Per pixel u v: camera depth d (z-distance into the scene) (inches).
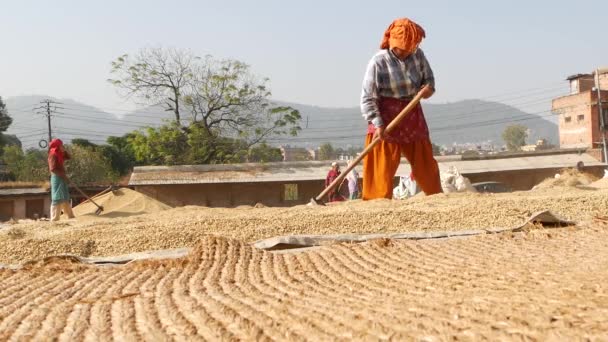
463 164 1434.5
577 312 70.4
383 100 311.0
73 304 116.6
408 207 259.6
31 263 188.5
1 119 2576.3
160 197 1210.0
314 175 1230.3
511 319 70.4
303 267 145.1
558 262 117.8
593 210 245.1
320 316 84.9
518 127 5108.3
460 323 72.0
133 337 86.1
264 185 1238.9
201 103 1428.4
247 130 1432.1
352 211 251.3
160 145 1408.7
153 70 1401.3
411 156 314.7
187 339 83.4
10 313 111.2
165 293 122.8
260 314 91.7
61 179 509.7
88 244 229.9
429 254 150.1
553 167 1434.5
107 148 1854.1
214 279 137.2
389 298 96.0
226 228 237.5
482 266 122.1
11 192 1393.9
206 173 1230.9
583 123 1932.8
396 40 300.8
